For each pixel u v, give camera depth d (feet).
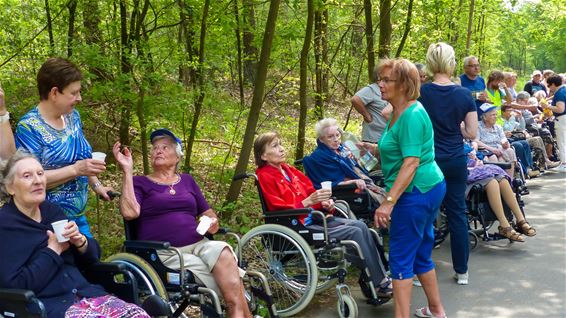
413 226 12.98
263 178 16.02
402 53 35.91
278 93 35.09
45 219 10.68
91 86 19.84
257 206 23.21
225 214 20.97
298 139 26.73
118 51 19.77
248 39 29.30
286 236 14.97
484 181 20.40
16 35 22.03
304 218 15.74
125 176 13.01
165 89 19.81
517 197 21.67
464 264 17.04
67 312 10.05
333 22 35.09
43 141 11.16
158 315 10.53
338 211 17.69
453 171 16.25
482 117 26.05
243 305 12.85
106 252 17.78
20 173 10.13
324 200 15.88
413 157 12.62
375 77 13.71
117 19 22.52
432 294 14.24
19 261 10.00
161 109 19.48
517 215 20.66
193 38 24.26
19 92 19.81
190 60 23.20
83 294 10.59
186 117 22.11
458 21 44.06
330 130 18.45
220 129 26.58
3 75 20.47
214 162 28.27
